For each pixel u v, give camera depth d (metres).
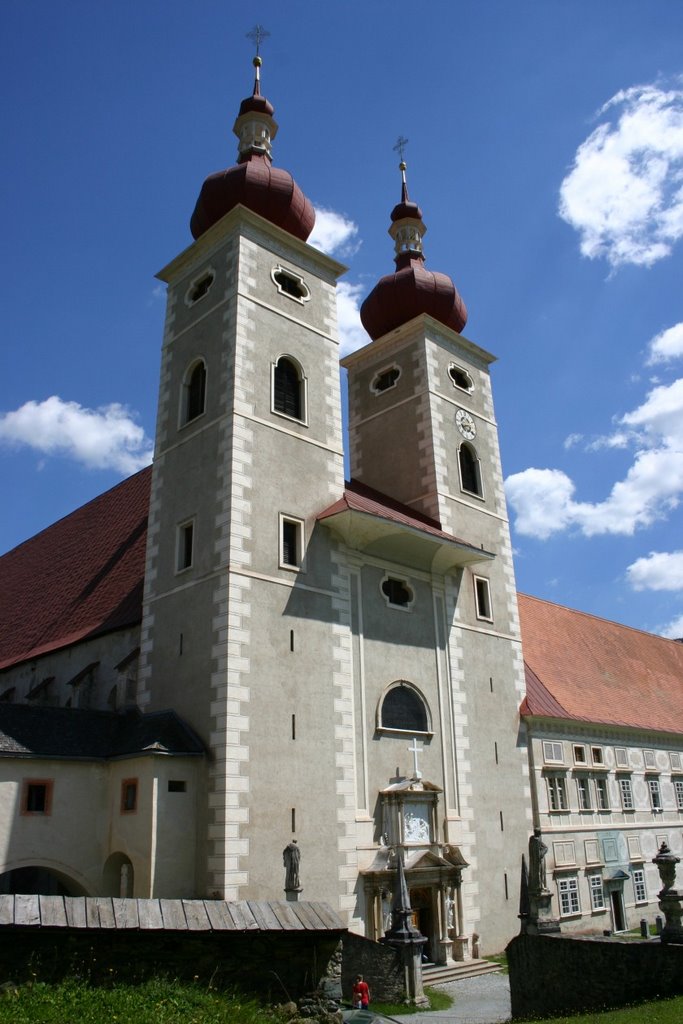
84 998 11.30
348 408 42.16
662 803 46.34
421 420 38.41
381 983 22.86
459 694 33.75
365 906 26.75
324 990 14.04
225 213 33.19
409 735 30.75
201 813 24.14
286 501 28.95
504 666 36.97
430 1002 23.64
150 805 23.45
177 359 32.56
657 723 48.31
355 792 27.66
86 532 44.16
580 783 40.31
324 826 26.12
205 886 23.27
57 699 34.00
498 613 37.72
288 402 31.14
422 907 29.44
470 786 32.75
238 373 29.25
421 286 41.00
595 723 41.81
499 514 39.91
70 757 24.59
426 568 34.16
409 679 31.55
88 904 12.60
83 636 32.69
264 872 23.95
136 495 41.66
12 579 49.41
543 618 50.38
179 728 25.31
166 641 27.56
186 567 28.33
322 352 33.00
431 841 29.92
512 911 32.78
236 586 26.12
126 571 35.25
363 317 42.53
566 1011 18.80
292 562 28.69
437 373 39.56
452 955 29.45
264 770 24.91
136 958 12.67
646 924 36.72
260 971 13.59
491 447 41.16
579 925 36.62
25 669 37.06
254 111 36.88
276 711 25.86
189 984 12.63
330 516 29.53
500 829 33.66
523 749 36.66
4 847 22.75
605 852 39.94
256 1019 11.97
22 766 23.67
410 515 36.62
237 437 28.17
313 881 25.27
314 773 26.36
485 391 42.25
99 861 24.42
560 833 37.28
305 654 27.45
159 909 13.12
